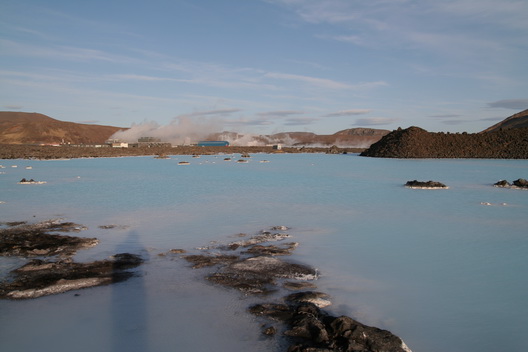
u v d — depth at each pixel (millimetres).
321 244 14672
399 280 10961
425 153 83312
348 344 7160
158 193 28531
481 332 8109
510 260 12766
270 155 103688
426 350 7422
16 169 49719
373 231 16812
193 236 15805
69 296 9781
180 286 10422
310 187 32719
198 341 7727
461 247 14328
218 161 72562
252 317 8688
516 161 69375
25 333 8031
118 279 10914
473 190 30609
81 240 14977
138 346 7543
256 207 22703
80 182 35500
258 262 12312
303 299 9422
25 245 14234
